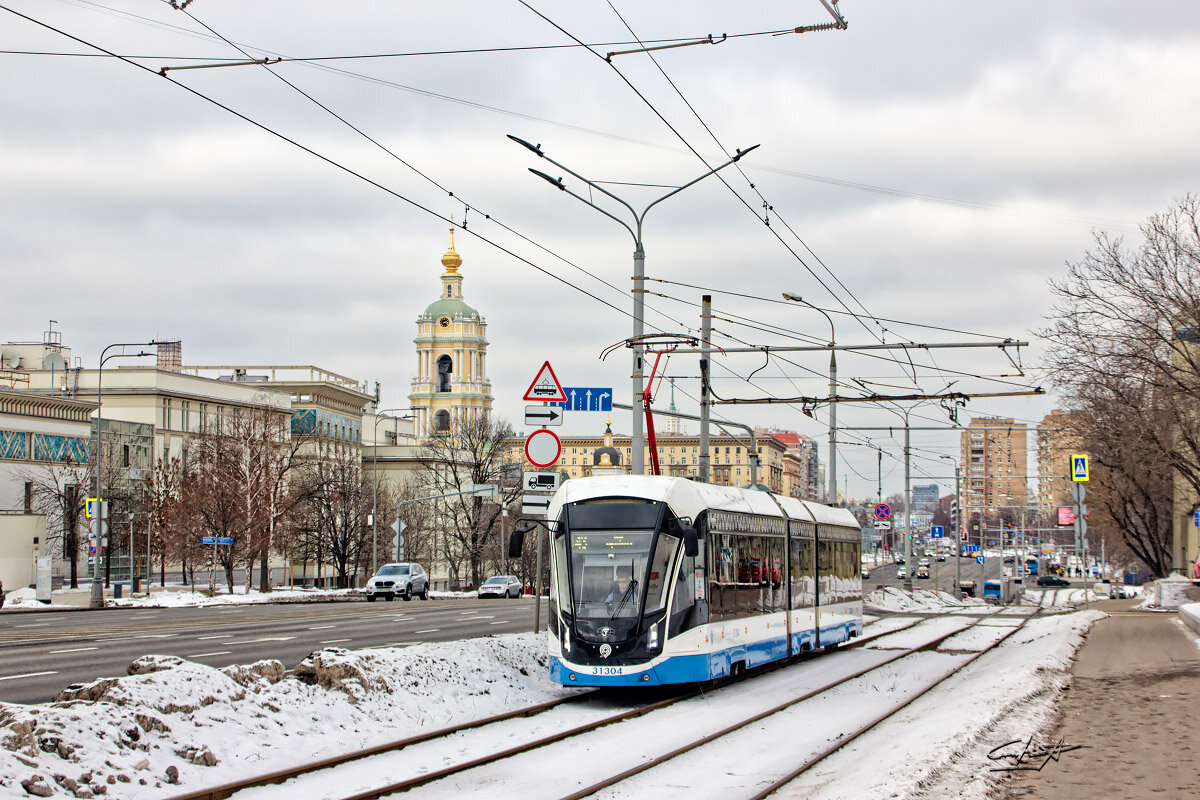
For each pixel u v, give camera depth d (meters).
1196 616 35.75
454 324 151.38
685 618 21.02
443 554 109.88
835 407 41.06
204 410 95.69
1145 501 69.44
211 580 67.62
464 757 14.88
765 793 12.91
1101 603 69.50
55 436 78.19
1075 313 38.47
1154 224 37.59
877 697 22.08
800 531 29.31
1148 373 38.34
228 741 14.23
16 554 70.00
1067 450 60.97
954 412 36.50
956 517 80.12
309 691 17.28
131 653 25.34
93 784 11.48
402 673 19.38
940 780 12.62
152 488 74.75
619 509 21.23
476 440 97.56
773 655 26.14
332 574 110.56
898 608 61.16
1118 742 14.95
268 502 72.50
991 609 62.78
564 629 20.73
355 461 102.94
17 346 103.06
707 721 18.70
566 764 14.71
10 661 23.38
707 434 31.33
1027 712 17.62
